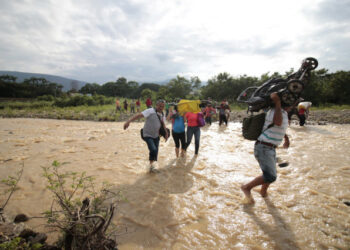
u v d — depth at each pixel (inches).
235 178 177.8
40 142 317.4
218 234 107.0
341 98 1261.1
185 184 167.3
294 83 105.7
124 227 112.6
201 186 162.7
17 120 653.3
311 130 402.9
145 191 154.6
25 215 118.5
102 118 664.4
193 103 236.1
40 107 1191.6
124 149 276.2
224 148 279.9
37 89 3981.3
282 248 96.3
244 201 137.3
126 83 5398.6
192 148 282.2
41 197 144.6
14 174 186.5
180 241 102.3
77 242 76.0
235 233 107.4
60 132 414.6
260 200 138.6
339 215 120.6
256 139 128.0
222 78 1779.0
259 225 113.2
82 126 516.4
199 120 236.2
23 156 241.1
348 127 432.8
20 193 150.3
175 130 231.8
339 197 142.6
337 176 174.9
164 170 198.7
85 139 342.6
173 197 145.1
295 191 150.3
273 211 125.9
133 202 138.3
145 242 101.5
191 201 140.3
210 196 146.9
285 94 109.3
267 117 123.6
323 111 791.7
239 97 133.0
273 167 122.6
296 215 121.4
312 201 136.4
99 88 5226.4
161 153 258.2
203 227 112.8
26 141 322.3
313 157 227.5
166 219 120.1
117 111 938.1
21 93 3646.7
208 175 184.9
